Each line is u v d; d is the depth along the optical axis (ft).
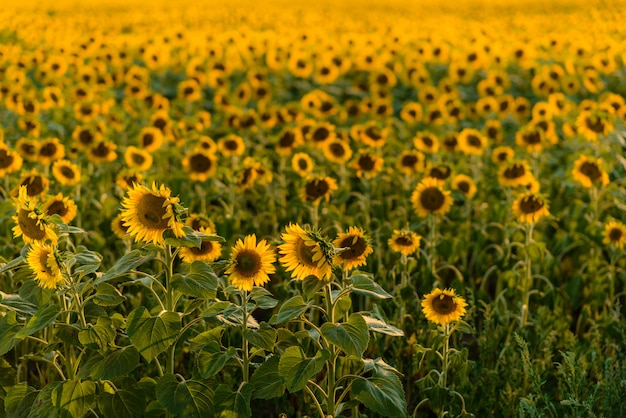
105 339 10.28
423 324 15.79
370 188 23.71
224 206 22.17
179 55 48.47
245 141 28.66
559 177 25.22
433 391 12.01
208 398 10.43
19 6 96.07
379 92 35.55
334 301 10.44
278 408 15.03
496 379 14.21
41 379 15.25
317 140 23.80
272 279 18.37
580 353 14.90
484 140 25.09
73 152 23.95
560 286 20.17
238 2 109.40
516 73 44.73
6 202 16.61
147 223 9.89
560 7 94.84
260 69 41.16
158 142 25.22
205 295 10.29
